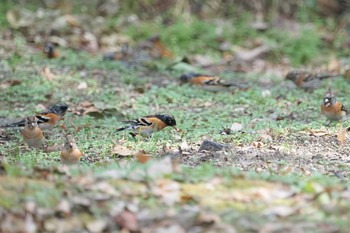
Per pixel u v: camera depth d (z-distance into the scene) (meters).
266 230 7.74
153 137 13.74
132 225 7.85
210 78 18.20
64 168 9.27
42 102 16.95
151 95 17.66
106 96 17.42
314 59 23.97
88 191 8.55
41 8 25.45
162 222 7.93
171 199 8.39
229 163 11.45
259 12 26.61
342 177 10.70
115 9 25.98
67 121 15.26
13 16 24.02
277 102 17.09
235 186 8.86
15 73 18.89
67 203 8.12
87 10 25.80
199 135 13.70
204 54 23.83
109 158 12.18
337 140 13.22
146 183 8.80
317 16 26.61
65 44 22.73
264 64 23.09
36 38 22.61
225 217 8.02
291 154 12.15
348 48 25.20
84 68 20.02
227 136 13.52
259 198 8.50
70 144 11.42
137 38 24.30
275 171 10.84
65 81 18.53
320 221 7.98
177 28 24.53
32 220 7.93
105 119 15.51
